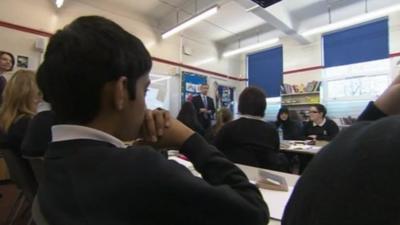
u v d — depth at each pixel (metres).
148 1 5.98
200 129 4.06
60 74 0.45
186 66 7.49
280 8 5.94
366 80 6.14
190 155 0.59
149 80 0.53
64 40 0.45
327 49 6.77
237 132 1.82
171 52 7.17
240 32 7.58
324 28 5.83
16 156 1.53
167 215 0.42
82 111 0.47
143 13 6.54
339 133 0.41
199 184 0.44
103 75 0.45
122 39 0.47
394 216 0.27
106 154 0.45
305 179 0.40
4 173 3.85
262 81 8.26
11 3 4.85
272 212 0.84
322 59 6.85
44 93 0.48
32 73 1.80
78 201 0.42
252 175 1.30
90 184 0.43
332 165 0.35
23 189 1.74
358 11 5.87
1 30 4.73
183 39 7.43
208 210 0.44
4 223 2.40
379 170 0.29
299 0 5.81
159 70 6.91
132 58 0.47
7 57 4.74
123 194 0.41
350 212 0.30
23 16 4.97
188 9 6.27
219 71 8.30
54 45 0.46
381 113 0.49
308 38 6.95
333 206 0.32
